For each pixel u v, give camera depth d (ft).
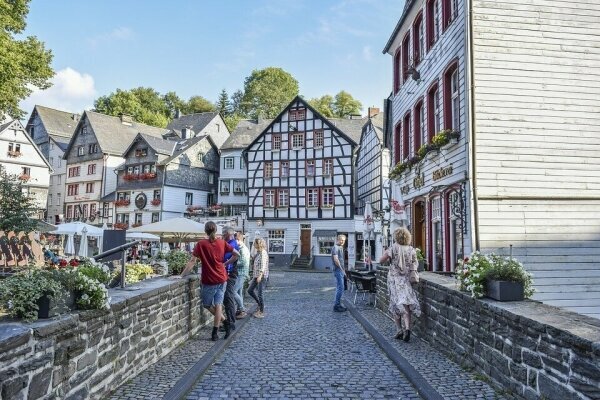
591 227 35.78
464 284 20.03
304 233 135.33
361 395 16.62
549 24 37.17
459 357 20.39
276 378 18.85
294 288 66.80
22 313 12.31
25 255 42.22
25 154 167.73
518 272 18.24
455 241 40.24
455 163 38.55
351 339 27.35
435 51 44.52
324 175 134.41
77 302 14.37
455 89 40.60
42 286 12.60
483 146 35.63
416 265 25.96
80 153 186.80
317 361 21.80
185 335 25.61
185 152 163.22
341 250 41.01
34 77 75.61
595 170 36.29
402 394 16.75
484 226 34.88
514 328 15.48
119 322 16.89
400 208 47.98
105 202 171.63
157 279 25.45
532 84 36.47
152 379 18.06
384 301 37.04
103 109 255.29
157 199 156.56
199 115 203.10
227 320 27.27
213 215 153.69
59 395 12.63
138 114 254.27
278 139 140.46
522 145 35.88
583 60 37.17
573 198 35.78
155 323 20.85
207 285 26.18
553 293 34.76
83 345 14.10
